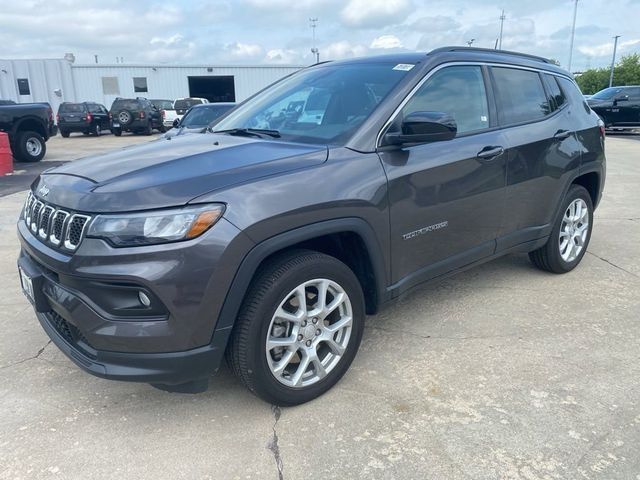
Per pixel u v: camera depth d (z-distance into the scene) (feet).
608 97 66.44
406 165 9.95
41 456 7.99
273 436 8.39
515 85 13.10
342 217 8.89
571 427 8.51
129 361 7.70
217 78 123.65
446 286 14.46
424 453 7.96
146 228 7.39
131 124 85.76
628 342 11.32
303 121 10.85
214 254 7.56
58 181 8.96
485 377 9.96
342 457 7.90
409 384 9.76
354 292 9.41
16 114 46.11
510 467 7.66
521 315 12.63
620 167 38.47
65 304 7.98
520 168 12.51
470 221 11.50
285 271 8.38
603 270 15.79
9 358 10.92
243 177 8.16
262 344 8.31
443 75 11.24
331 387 9.52
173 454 8.02
